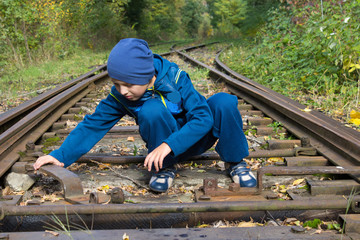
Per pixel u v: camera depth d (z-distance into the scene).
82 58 13.65
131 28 26.80
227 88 6.81
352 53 5.25
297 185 2.59
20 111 4.36
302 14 8.23
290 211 2.11
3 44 11.20
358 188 2.33
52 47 13.16
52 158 2.33
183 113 2.37
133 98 2.14
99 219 2.03
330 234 1.78
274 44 7.88
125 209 1.90
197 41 27.20
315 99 5.06
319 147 3.15
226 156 2.42
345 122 4.04
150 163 2.03
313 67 6.34
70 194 2.20
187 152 2.41
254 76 7.77
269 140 3.55
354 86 5.23
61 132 4.07
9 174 2.61
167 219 2.06
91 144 2.39
